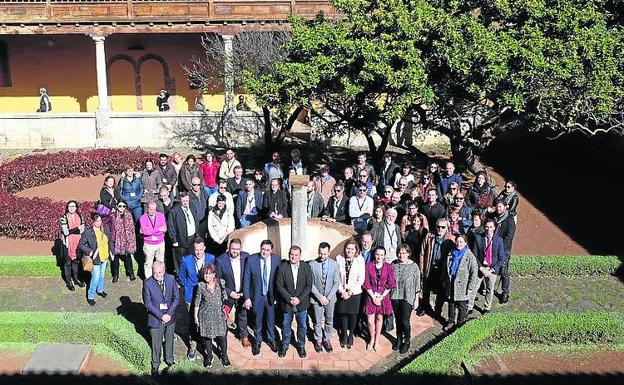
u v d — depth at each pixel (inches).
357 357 424.8
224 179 582.6
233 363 414.6
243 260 421.1
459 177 572.7
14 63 1091.3
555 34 559.5
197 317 401.7
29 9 950.4
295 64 588.7
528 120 637.9
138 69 1110.4
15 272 541.6
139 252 581.0
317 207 540.1
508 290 501.0
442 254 459.8
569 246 617.3
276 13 959.0
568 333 444.8
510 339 444.5
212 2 952.3
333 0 611.2
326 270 415.5
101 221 500.4
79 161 828.6
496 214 494.0
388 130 704.4
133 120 974.4
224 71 881.5
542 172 846.5
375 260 419.5
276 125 978.7
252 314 462.9
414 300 425.1
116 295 511.8
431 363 397.1
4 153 939.3
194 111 1047.6
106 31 962.7
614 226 666.8
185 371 394.6
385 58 551.2
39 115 960.9
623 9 583.8
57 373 405.7
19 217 617.6
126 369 413.4
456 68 534.0
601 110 543.5
